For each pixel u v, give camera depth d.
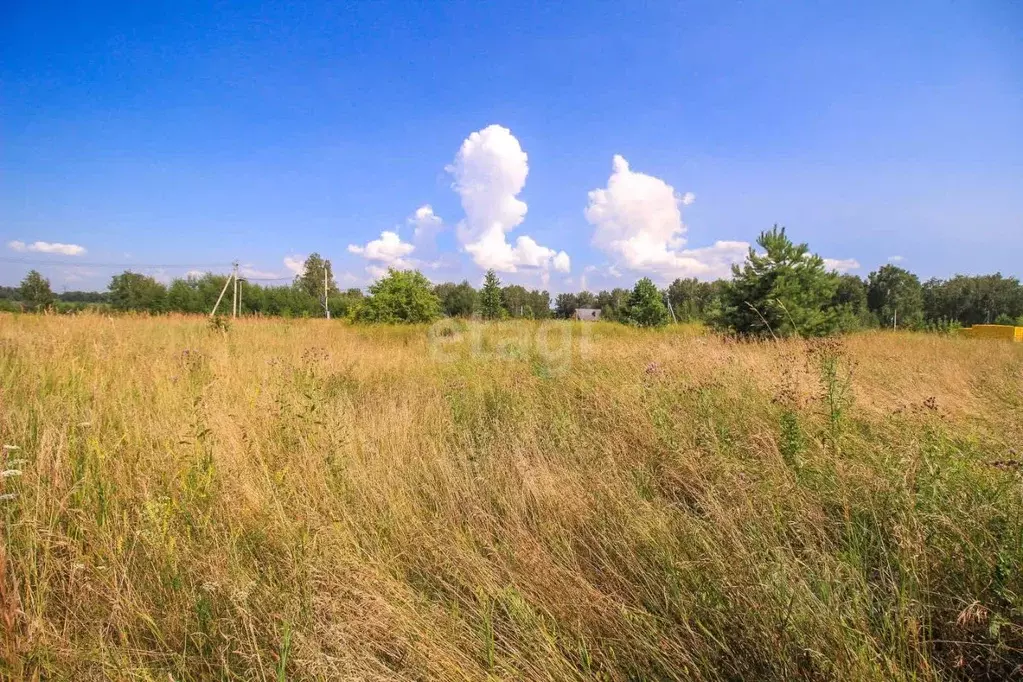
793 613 1.82
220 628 2.02
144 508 2.64
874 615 1.92
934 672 1.64
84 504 2.69
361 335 14.05
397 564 2.51
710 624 1.97
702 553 2.30
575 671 1.81
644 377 5.77
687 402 4.72
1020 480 2.39
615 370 6.66
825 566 2.07
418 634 1.94
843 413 3.95
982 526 2.11
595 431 4.36
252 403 4.44
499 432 4.35
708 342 8.41
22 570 2.25
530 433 4.25
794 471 3.04
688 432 3.98
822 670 1.62
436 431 4.43
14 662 1.81
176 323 13.46
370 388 6.41
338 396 5.39
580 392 5.89
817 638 1.73
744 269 12.41
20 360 5.66
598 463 3.62
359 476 3.24
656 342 9.21
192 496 2.94
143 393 4.60
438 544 2.58
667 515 2.72
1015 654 1.71
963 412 4.76
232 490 2.94
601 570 2.44
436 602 2.23
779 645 1.73
